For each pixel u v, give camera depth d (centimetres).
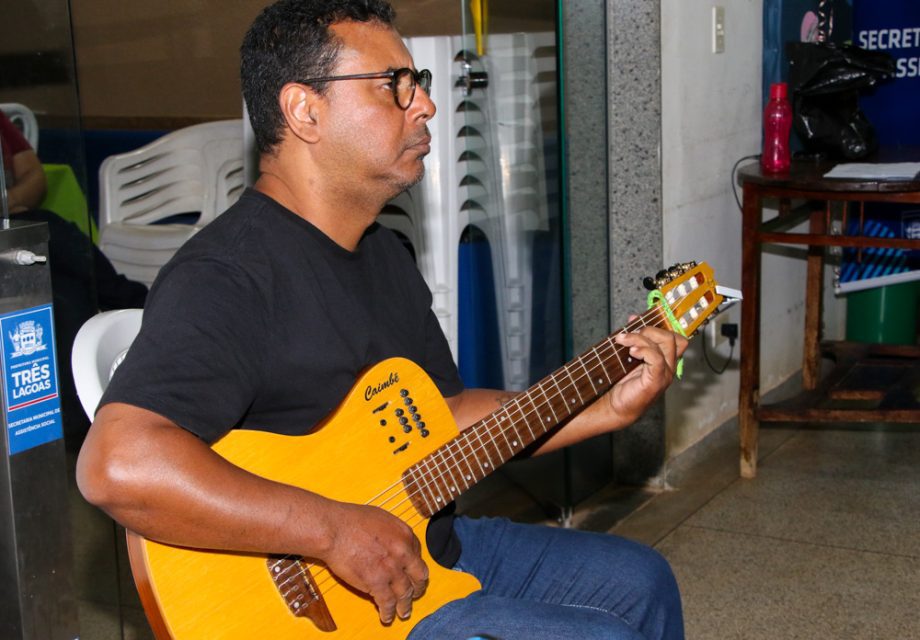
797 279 432
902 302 438
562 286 290
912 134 413
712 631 267
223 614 144
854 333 450
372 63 154
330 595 153
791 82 369
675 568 300
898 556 302
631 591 171
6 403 157
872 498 341
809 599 280
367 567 144
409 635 159
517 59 288
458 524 186
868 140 366
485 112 295
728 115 370
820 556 304
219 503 133
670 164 332
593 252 324
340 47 153
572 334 310
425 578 151
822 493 346
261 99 158
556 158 283
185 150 389
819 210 402
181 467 131
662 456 349
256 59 157
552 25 275
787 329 427
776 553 307
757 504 340
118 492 130
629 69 321
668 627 174
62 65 220
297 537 138
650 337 178
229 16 434
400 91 156
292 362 152
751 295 347
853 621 269
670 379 180
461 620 157
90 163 432
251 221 154
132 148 438
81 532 232
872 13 417
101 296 304
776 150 351
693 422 368
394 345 171
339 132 155
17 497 161
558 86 275
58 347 221
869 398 359
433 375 187
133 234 359
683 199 343
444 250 305
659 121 321
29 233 158
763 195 338
